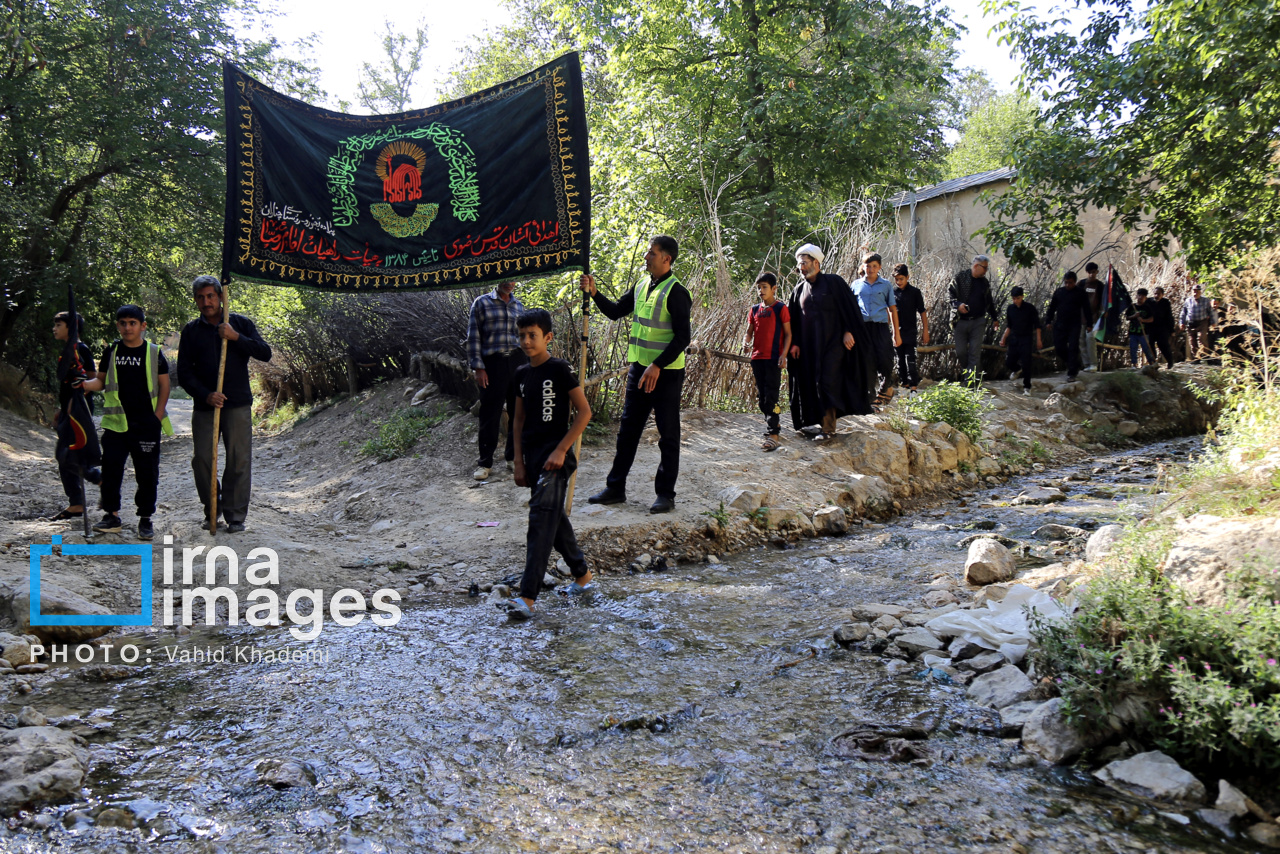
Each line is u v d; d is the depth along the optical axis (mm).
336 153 6105
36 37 14445
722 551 6109
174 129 16375
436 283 6070
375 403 12766
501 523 6473
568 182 5941
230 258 5922
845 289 8523
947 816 2447
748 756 2852
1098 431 11852
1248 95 9055
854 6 17281
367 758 2857
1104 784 2631
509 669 3717
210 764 2812
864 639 3959
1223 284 6336
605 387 8805
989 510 7496
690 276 11883
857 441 8547
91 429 6848
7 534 5871
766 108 17297
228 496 6133
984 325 12398
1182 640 2826
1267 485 3967
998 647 3605
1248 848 2281
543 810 2510
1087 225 19375
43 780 2576
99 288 16891
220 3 16688
